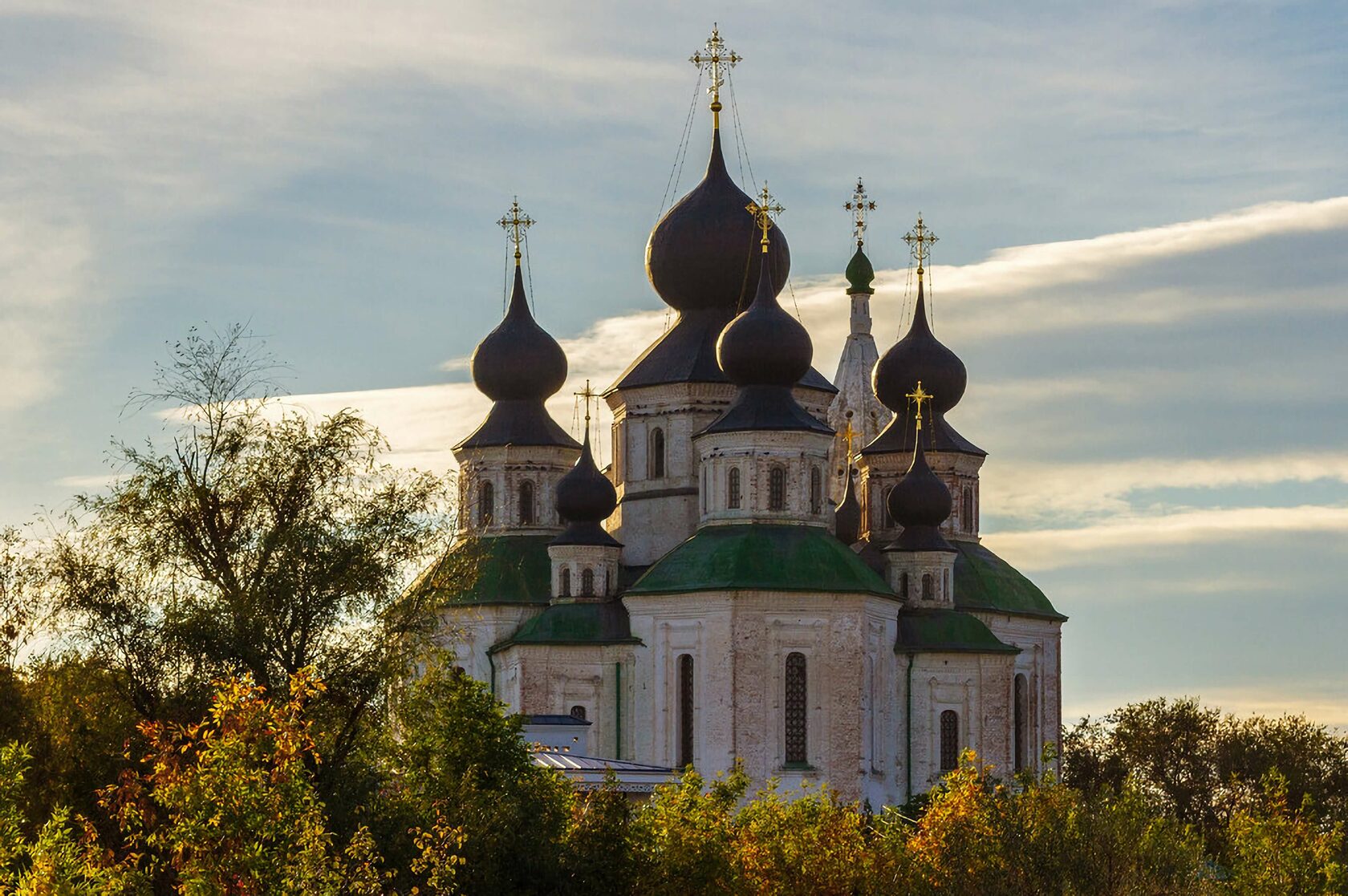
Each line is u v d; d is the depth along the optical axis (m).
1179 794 179.75
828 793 143.62
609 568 155.62
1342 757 182.25
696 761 144.75
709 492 150.50
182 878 65.38
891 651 152.75
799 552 147.12
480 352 168.00
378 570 88.00
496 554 162.00
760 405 150.75
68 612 85.75
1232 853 100.25
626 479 163.88
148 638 85.25
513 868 81.38
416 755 85.50
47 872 60.97
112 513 88.50
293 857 65.00
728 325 153.00
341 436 90.94
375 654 86.06
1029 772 100.62
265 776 66.00
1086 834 91.50
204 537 89.00
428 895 77.12
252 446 90.19
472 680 88.19
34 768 81.94
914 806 150.12
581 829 86.75
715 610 145.25
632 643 150.50
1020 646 170.50
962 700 157.88
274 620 85.38
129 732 82.12
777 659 145.00
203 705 82.88
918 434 163.12
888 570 161.38
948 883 91.12
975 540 175.75
